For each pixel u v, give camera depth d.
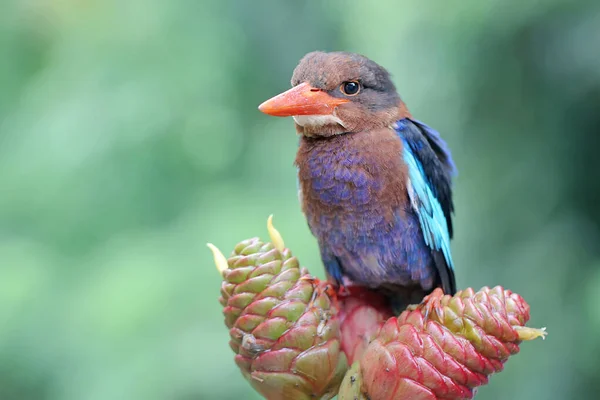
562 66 3.32
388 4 3.43
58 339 3.78
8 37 4.94
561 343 3.32
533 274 3.34
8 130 4.49
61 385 3.69
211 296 3.62
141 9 4.18
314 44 4.01
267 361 2.90
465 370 2.89
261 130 4.15
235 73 4.10
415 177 3.03
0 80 4.94
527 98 3.35
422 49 3.39
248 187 4.02
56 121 4.18
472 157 3.38
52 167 4.11
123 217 4.08
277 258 2.91
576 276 3.32
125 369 3.53
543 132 3.35
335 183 3.03
